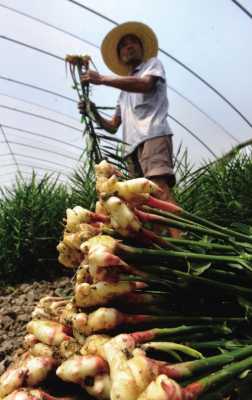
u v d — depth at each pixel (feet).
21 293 10.15
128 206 3.49
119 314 3.12
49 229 11.64
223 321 3.29
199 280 3.33
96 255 3.10
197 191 10.68
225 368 2.59
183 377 2.51
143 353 2.61
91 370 2.70
